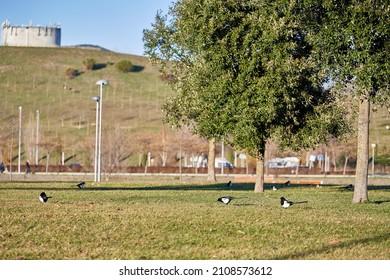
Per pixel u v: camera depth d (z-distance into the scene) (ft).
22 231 82.64
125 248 74.08
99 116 232.94
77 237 79.41
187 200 127.13
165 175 309.22
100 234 80.94
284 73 146.41
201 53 155.02
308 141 157.58
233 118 152.87
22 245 75.46
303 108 158.92
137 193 147.23
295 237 80.12
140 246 74.95
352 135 167.84
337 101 156.76
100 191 154.81
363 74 120.98
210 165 229.66
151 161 414.21
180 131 394.52
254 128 150.51
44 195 114.11
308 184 215.31
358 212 104.73
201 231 83.20
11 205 108.47
